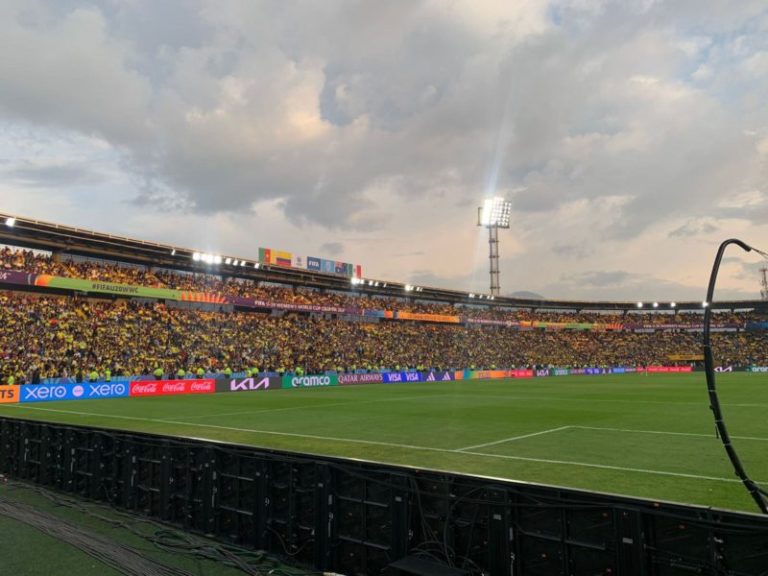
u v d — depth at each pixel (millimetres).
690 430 18406
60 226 41938
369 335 67375
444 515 6105
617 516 4957
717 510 4457
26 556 7320
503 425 20328
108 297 48344
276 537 7539
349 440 16828
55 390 33781
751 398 31875
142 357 42719
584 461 12914
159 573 6773
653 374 75875
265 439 17250
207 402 31844
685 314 96500
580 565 5160
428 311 77688
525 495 5551
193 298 50125
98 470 10156
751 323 88062
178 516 8758
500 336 85875
